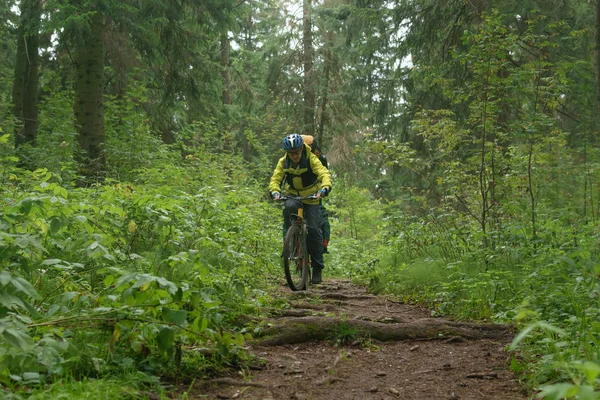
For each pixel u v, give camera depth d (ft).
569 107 40.86
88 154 34.42
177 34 38.42
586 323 10.87
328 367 11.04
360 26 48.83
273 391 9.57
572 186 28.81
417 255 26.73
